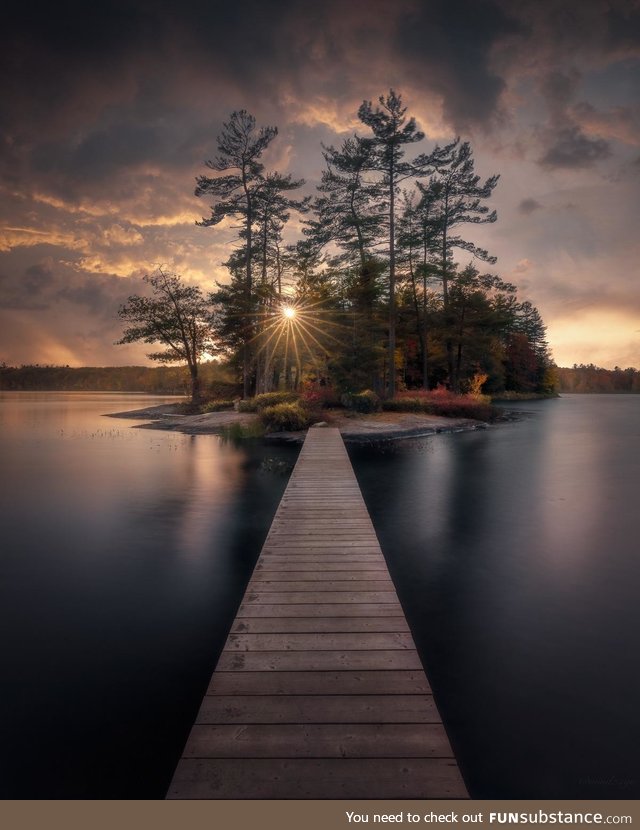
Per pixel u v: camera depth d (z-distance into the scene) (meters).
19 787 3.05
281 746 2.90
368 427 24.12
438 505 10.46
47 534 8.48
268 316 37.78
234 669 3.69
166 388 149.25
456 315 43.50
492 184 39.84
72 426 29.22
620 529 8.73
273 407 25.55
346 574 5.64
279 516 8.24
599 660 4.48
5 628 5.15
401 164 32.62
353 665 3.75
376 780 2.67
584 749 3.34
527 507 10.30
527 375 77.38
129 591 6.11
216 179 36.88
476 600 5.79
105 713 3.76
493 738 3.45
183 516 9.61
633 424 31.16
